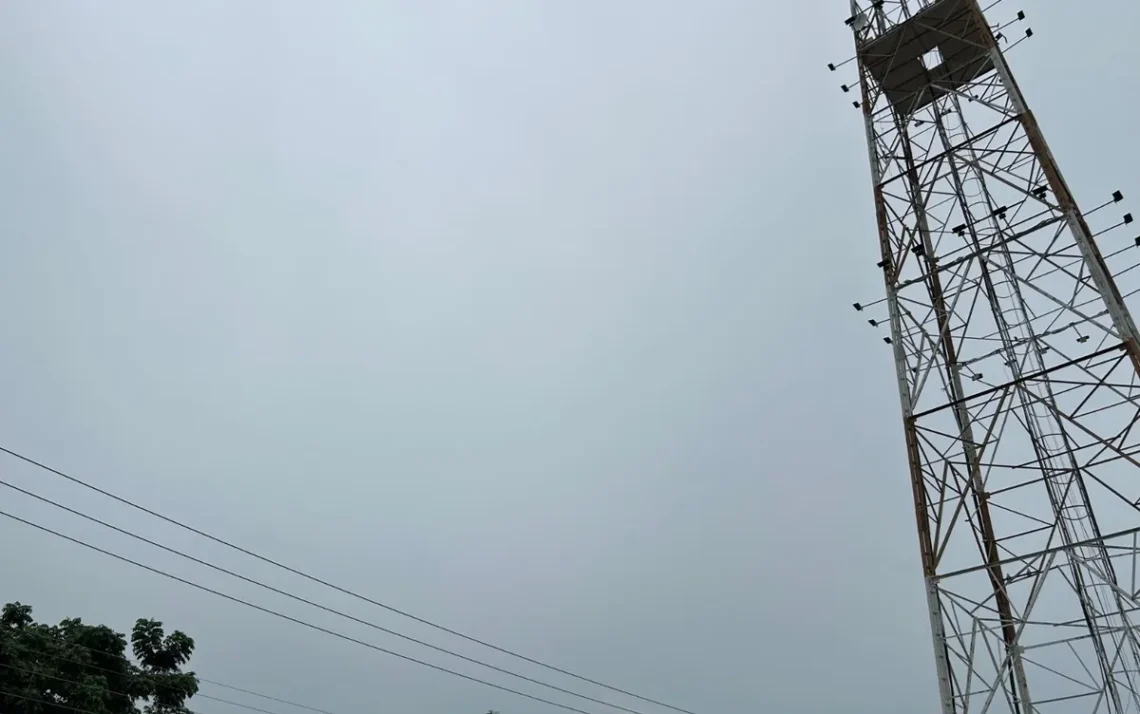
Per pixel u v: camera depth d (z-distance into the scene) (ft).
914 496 60.34
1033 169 66.90
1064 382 57.67
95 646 99.50
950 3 75.46
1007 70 69.62
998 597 63.93
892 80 81.30
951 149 72.38
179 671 106.11
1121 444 56.03
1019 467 62.28
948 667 54.03
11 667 89.51
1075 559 53.06
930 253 72.33
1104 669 54.80
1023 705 60.18
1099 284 58.44
